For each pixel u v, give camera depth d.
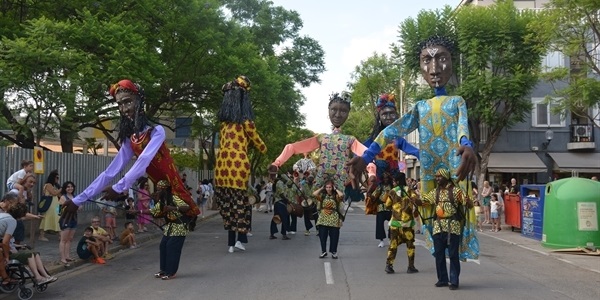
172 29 20.69
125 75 16.34
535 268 11.98
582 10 16.00
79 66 16.16
